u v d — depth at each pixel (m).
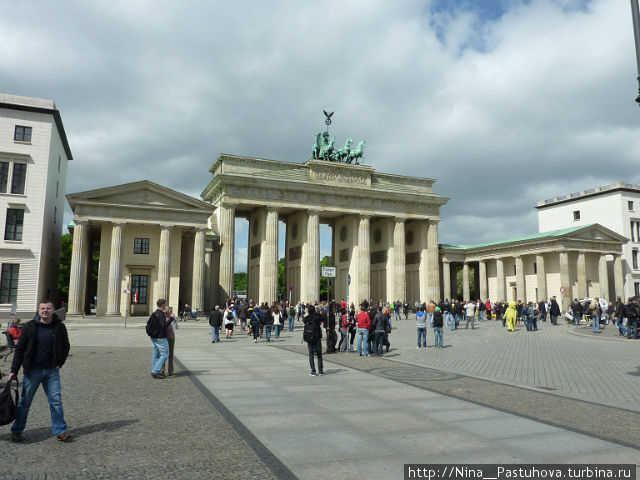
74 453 9.55
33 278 62.12
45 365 10.43
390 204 94.19
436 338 32.28
